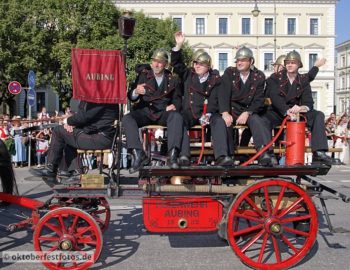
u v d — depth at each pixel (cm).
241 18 6222
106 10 3684
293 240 694
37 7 3566
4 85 3584
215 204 577
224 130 573
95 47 3500
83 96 563
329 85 6234
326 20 6216
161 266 580
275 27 5841
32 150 1667
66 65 3541
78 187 572
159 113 608
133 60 3416
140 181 588
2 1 3469
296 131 575
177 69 630
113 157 595
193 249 655
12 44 3453
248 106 633
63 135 595
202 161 629
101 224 657
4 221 749
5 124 1555
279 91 647
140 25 3572
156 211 568
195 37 6222
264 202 579
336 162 598
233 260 607
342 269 571
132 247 660
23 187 1149
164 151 649
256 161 624
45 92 5566
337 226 779
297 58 646
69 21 3594
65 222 588
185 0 6184
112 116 591
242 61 623
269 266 561
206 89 614
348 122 1769
